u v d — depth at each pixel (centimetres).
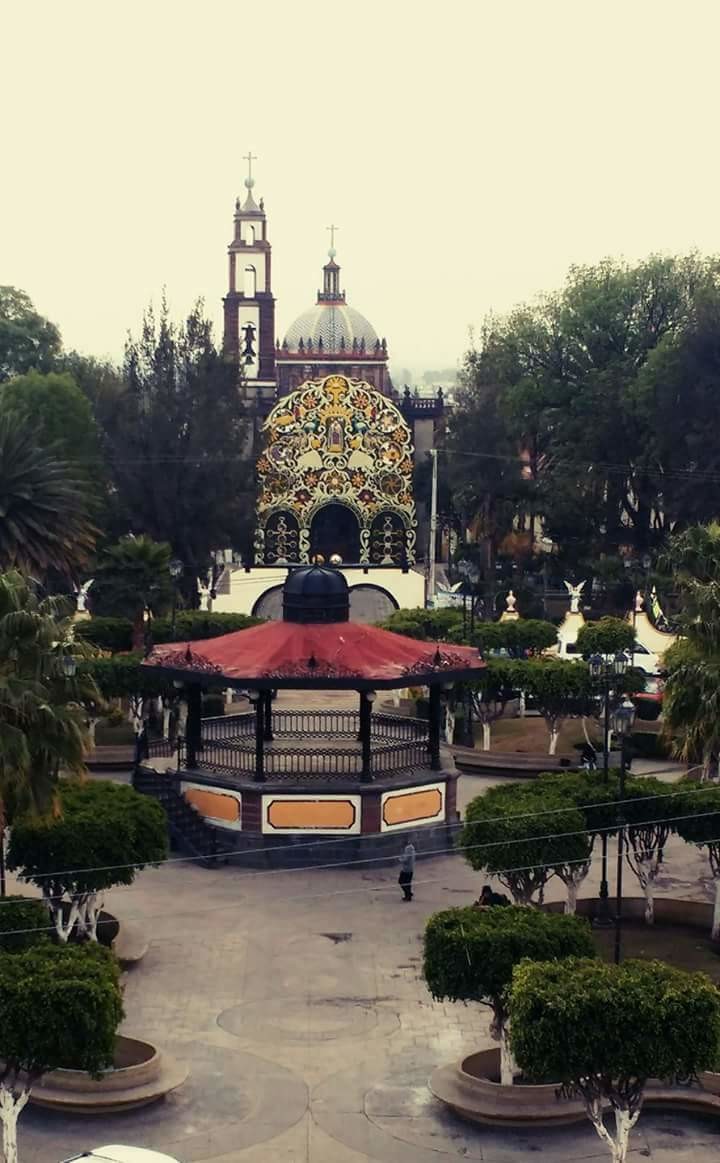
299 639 5172
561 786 4422
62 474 7425
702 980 2855
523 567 11694
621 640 7212
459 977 3150
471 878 4884
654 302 11138
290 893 4703
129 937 4200
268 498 10956
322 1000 3803
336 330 16112
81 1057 2817
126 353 10981
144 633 7550
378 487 11012
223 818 5125
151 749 6056
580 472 10744
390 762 5278
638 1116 3075
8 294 13488
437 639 7788
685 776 5344
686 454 10062
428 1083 3300
